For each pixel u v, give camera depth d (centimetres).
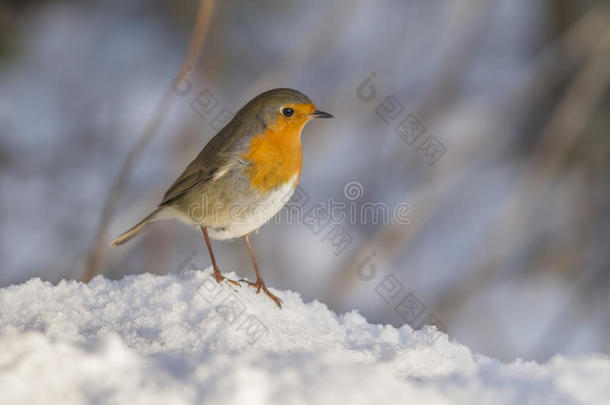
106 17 1792
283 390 392
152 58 1709
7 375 386
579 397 412
